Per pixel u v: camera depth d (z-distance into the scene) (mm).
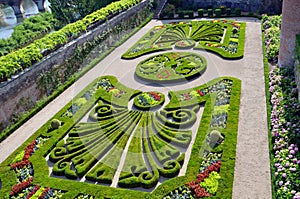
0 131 19703
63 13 42406
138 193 13992
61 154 16688
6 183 15336
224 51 27141
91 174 15094
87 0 41969
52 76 24156
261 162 14914
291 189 12305
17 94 20953
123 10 36250
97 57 25562
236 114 18547
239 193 13414
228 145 16125
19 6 62344
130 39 31594
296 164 13289
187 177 14461
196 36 30266
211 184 13867
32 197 14219
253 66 24531
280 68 21969
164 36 27141
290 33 20969
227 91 21031
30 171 15938
